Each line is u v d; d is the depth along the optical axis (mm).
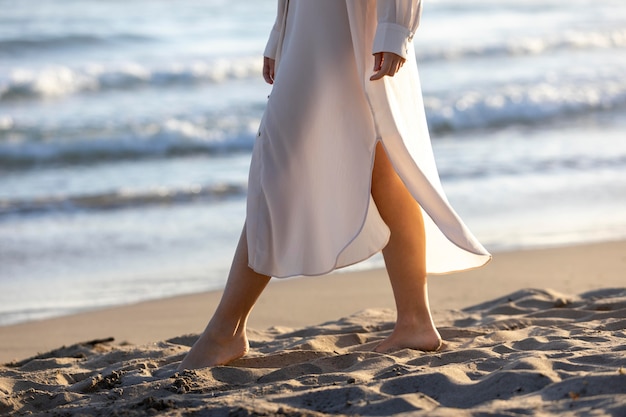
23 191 12789
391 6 3748
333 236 3902
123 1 32250
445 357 4023
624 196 11297
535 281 7250
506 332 4621
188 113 17984
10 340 6227
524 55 26953
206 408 3316
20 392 3947
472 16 34062
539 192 11594
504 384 3322
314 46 3934
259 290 4188
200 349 4199
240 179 13477
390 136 3859
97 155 15344
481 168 13320
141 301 7289
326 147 3932
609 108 19109
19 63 22578
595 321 4910
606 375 3211
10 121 16828
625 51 28000
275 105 3973
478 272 7617
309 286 7523
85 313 6934
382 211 4133
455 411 3035
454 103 18391
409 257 4199
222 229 10195
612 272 7535
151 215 10984
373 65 3908
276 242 3975
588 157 14102
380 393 3344
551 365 3584
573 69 24359
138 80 21094
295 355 4324
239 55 24156
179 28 28469
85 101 19391
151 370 4379
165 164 14836
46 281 8102
